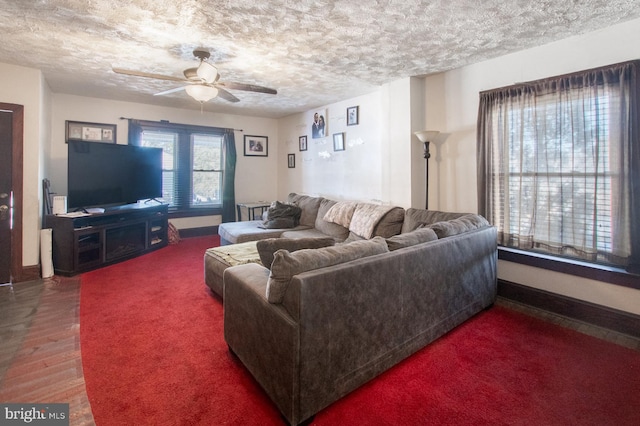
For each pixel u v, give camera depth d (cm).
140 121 520
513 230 309
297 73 366
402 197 388
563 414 164
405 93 379
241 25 246
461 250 249
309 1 211
